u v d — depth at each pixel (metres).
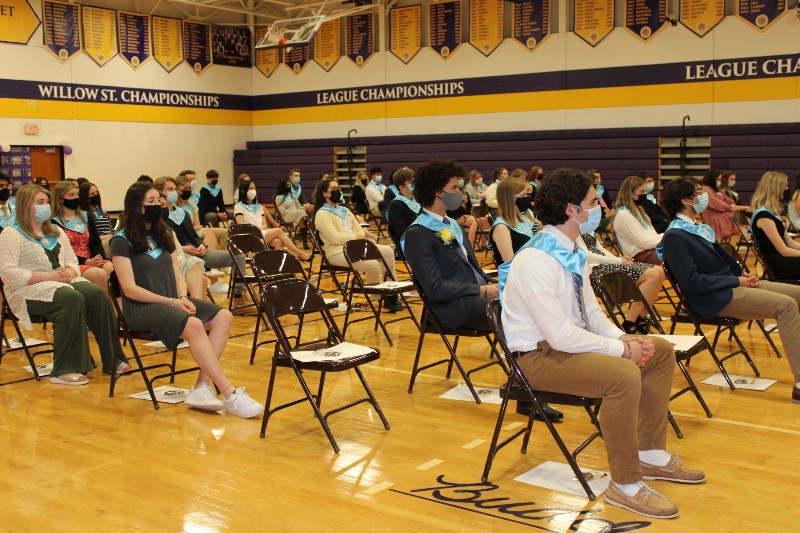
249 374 5.75
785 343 4.81
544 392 3.49
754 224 6.62
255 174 20.64
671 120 15.51
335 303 4.98
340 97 19.62
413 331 7.18
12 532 3.25
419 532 3.18
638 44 15.67
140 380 5.62
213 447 4.23
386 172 18.89
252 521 3.32
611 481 3.42
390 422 4.60
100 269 6.46
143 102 18.61
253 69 21.02
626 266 6.00
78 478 3.82
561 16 16.42
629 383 3.24
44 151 16.92
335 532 3.20
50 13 16.81
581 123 16.45
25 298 5.54
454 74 17.91
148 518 3.37
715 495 3.50
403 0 18.48
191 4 19.48
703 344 4.42
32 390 5.37
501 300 3.63
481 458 4.00
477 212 12.66
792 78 14.28
